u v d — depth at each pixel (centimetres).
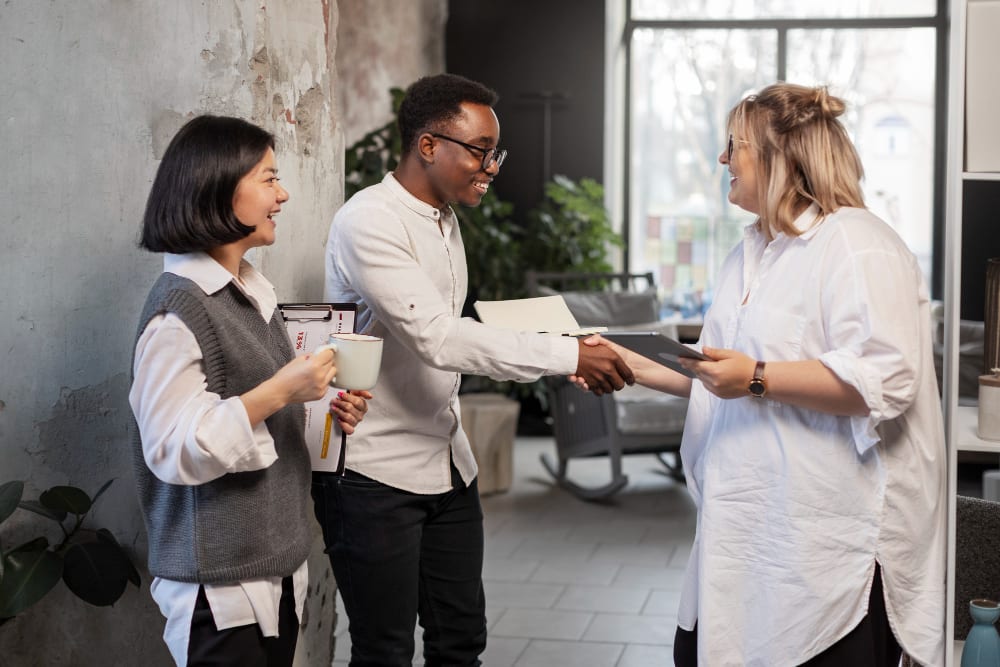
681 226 761
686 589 201
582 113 729
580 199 685
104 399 225
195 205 162
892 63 731
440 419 218
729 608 190
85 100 222
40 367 225
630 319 583
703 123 754
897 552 183
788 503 184
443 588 228
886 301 176
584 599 383
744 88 747
